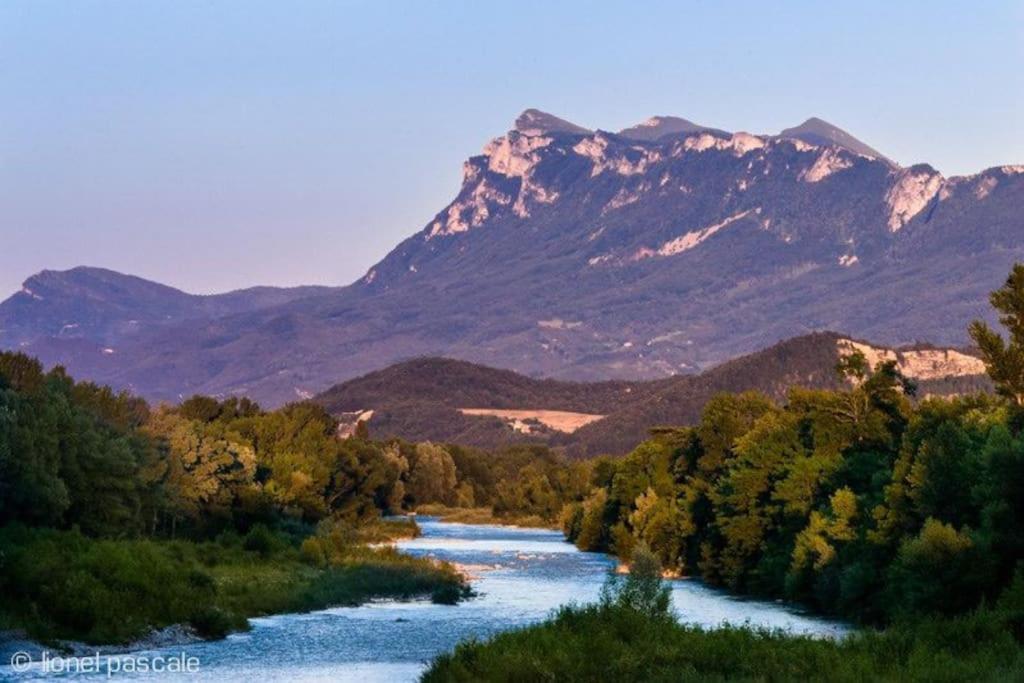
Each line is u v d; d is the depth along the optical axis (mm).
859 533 140250
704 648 94250
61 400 159125
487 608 148625
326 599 149250
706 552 180500
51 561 122188
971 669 86812
